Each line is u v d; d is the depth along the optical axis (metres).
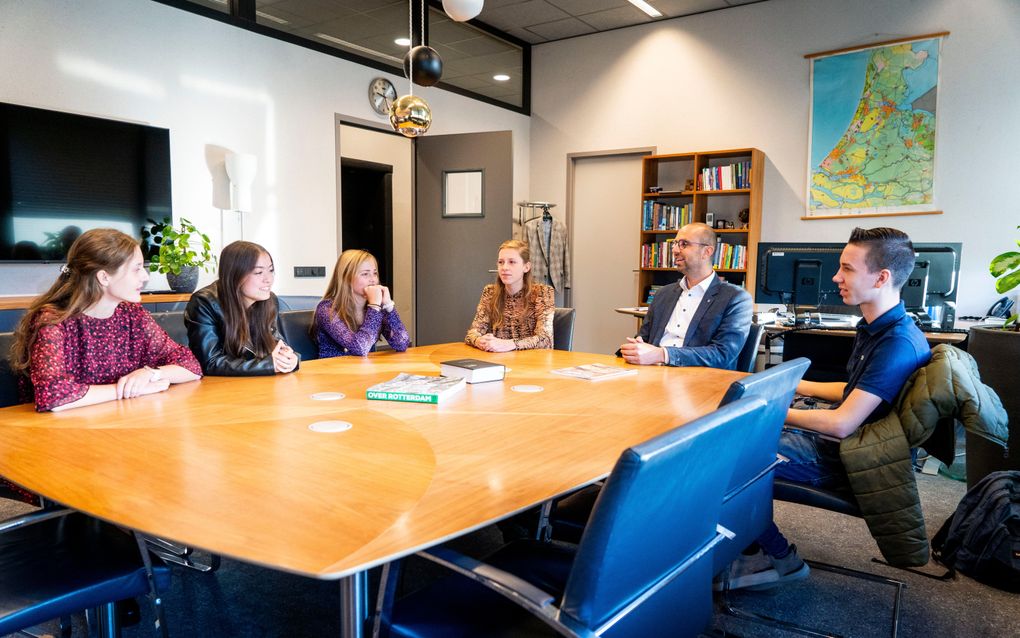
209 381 2.09
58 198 3.65
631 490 0.80
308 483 1.12
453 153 5.66
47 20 3.57
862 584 2.18
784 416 1.52
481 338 2.93
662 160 6.08
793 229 5.60
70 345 1.80
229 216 4.50
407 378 2.03
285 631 1.85
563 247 6.67
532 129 6.93
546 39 6.64
